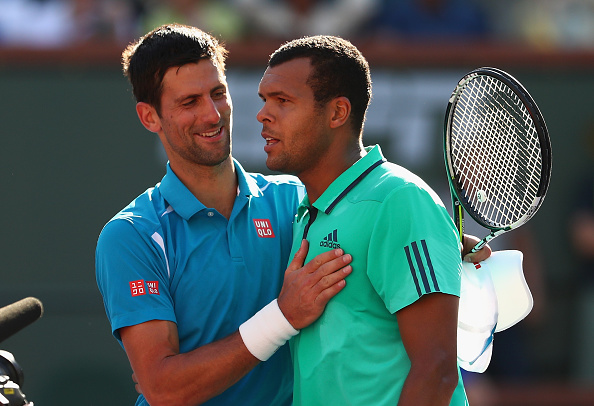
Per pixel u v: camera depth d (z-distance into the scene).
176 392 9.27
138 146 20.56
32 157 20.45
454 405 9.01
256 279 10.12
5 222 20.36
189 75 9.79
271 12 23.92
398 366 8.65
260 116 9.24
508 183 10.33
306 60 9.07
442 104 21.31
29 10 24.38
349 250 8.82
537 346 21.59
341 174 9.23
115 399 19.97
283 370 10.25
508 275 9.97
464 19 24.44
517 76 21.39
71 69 20.56
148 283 9.62
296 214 10.59
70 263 20.34
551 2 26.27
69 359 20.03
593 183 21.34
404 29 24.14
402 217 8.61
